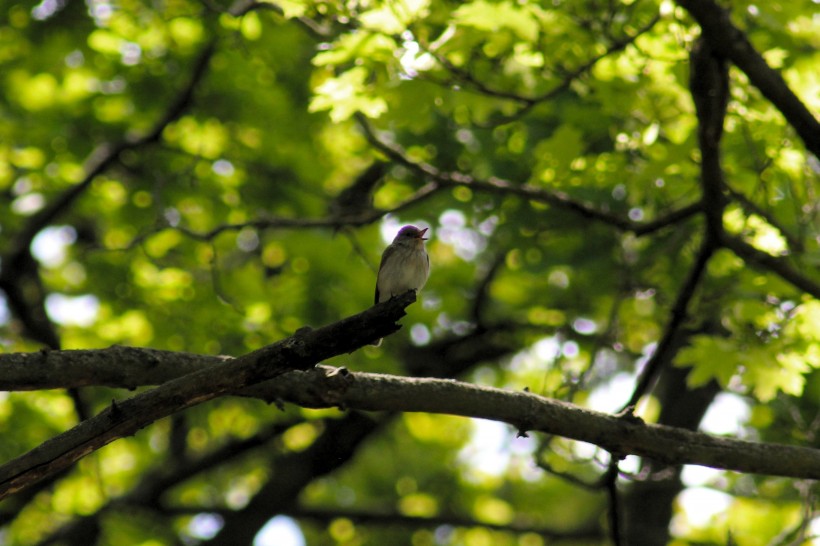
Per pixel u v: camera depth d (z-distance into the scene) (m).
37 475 5.89
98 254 14.13
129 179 14.91
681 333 13.66
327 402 7.20
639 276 12.21
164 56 14.14
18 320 14.12
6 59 14.20
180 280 14.04
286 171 15.09
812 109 9.80
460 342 16.59
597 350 11.05
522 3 8.57
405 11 8.52
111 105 14.83
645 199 11.46
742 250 9.16
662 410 14.38
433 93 9.23
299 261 14.63
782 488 11.97
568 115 10.53
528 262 13.07
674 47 9.20
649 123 9.91
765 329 9.55
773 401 11.32
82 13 13.84
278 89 14.46
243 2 10.45
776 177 10.18
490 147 13.16
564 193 11.88
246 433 14.23
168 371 6.95
